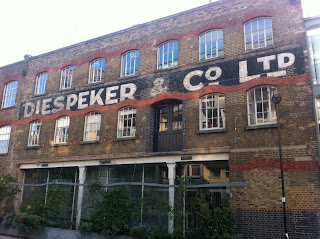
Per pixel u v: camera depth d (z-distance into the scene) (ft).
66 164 56.18
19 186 61.41
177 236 39.58
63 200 50.57
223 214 37.55
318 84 39.09
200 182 43.93
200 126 45.24
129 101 52.44
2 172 64.28
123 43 56.54
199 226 40.55
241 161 40.88
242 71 43.75
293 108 39.19
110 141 52.49
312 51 40.60
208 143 43.75
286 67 40.81
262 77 41.91
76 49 62.34
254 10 45.01
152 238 40.29
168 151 48.52
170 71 49.78
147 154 47.98
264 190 38.52
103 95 55.77
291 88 39.88
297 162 37.42
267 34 43.86
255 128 40.81
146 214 44.73
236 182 40.47
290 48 41.19
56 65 64.28
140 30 55.16
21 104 66.80
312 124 37.63
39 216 49.60
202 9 49.55
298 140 38.01
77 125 57.11
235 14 46.47
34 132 63.21
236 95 43.37
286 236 32.40
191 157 44.39
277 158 38.68
